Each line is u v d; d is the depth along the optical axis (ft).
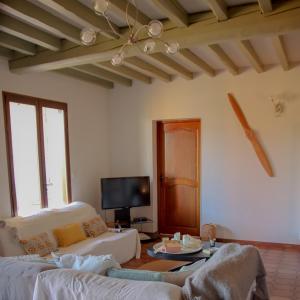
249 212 16.01
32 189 13.53
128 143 18.58
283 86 15.03
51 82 14.58
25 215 12.66
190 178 17.76
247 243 16.02
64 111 15.43
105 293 5.57
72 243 12.66
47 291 6.18
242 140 15.96
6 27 9.39
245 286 6.03
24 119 13.21
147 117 18.02
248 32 9.15
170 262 10.54
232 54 13.65
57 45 11.19
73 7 8.41
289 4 8.52
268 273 12.40
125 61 13.16
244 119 15.72
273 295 10.62
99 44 10.72
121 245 13.57
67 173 15.57
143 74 16.92
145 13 9.50
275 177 15.40
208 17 9.41
